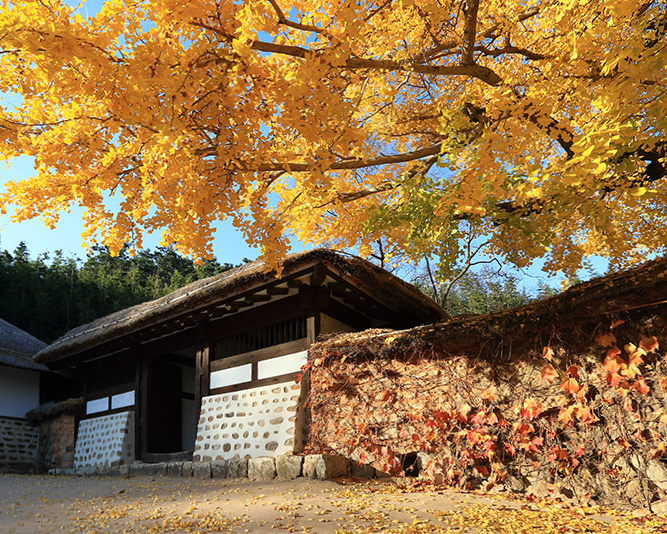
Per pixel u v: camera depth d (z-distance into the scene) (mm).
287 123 3703
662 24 4027
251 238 4395
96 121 3893
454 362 5727
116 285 31844
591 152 3576
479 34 5781
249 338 8445
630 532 3562
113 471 9734
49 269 29391
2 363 12914
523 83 5312
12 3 3109
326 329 7777
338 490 5441
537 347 5105
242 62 3648
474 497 4879
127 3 3316
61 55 3154
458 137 5191
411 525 3846
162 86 3451
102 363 11500
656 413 4297
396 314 8891
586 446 4645
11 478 9125
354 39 3668
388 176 8219
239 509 4742
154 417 10102
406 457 5961
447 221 5816
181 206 4152
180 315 8922
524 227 5434
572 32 3961
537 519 3961
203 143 4062
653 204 6297
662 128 3936
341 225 7766
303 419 7164
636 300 4422
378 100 7270
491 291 20422
